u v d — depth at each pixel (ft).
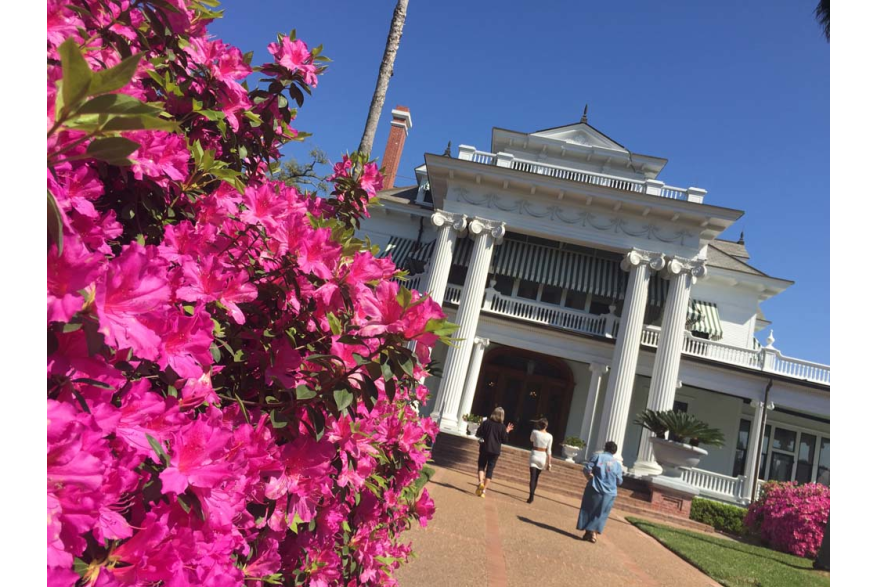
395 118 113.91
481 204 76.18
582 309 86.48
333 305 7.47
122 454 4.36
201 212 6.97
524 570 23.44
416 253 92.38
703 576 31.40
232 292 6.31
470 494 44.16
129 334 3.82
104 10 6.08
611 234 74.43
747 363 79.46
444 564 21.45
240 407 6.38
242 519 6.14
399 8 36.24
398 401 13.32
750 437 76.54
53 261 3.27
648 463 68.28
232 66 8.15
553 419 85.51
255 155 9.42
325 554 8.86
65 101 3.19
